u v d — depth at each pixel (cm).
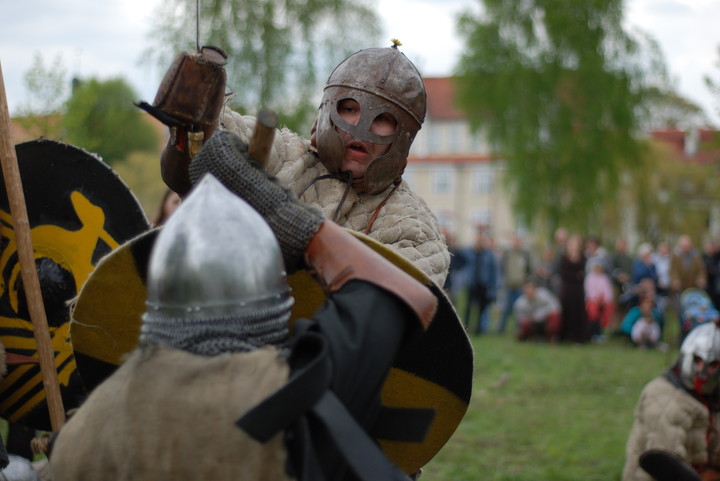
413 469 228
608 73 2306
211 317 167
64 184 286
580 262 1341
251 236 172
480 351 1191
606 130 2322
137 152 3175
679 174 3216
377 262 184
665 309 1465
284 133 270
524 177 2345
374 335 176
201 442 163
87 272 285
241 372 166
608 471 608
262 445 164
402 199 269
